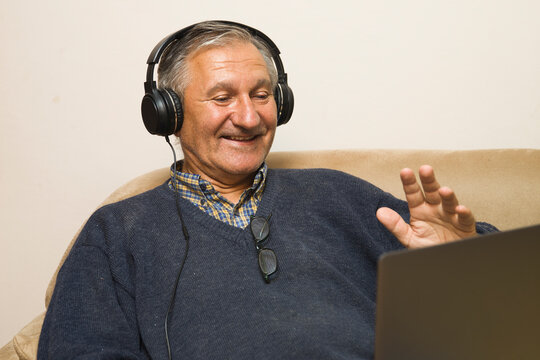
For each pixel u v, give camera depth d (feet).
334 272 3.45
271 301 3.20
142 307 3.31
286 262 3.43
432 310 1.82
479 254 1.84
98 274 3.33
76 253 3.44
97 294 3.26
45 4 5.26
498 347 1.93
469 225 2.96
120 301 3.35
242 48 3.59
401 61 4.78
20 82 5.48
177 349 3.15
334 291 3.39
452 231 3.08
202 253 3.39
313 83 4.97
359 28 4.80
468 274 1.84
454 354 1.88
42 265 5.78
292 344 2.98
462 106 4.75
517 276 1.90
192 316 3.19
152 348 3.18
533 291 1.94
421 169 2.95
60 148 5.50
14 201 5.73
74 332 3.06
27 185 5.66
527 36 4.51
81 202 5.56
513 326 1.94
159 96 3.55
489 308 1.89
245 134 3.61
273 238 3.54
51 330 3.10
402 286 1.76
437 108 4.80
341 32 4.84
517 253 1.89
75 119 5.41
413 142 4.91
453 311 1.85
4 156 5.65
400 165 4.23
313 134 5.07
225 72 3.50
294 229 3.67
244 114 3.52
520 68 4.58
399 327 1.80
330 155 4.48
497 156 3.97
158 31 5.09
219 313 3.17
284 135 5.12
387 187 4.18
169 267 3.38
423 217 3.12
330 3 4.80
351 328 3.17
